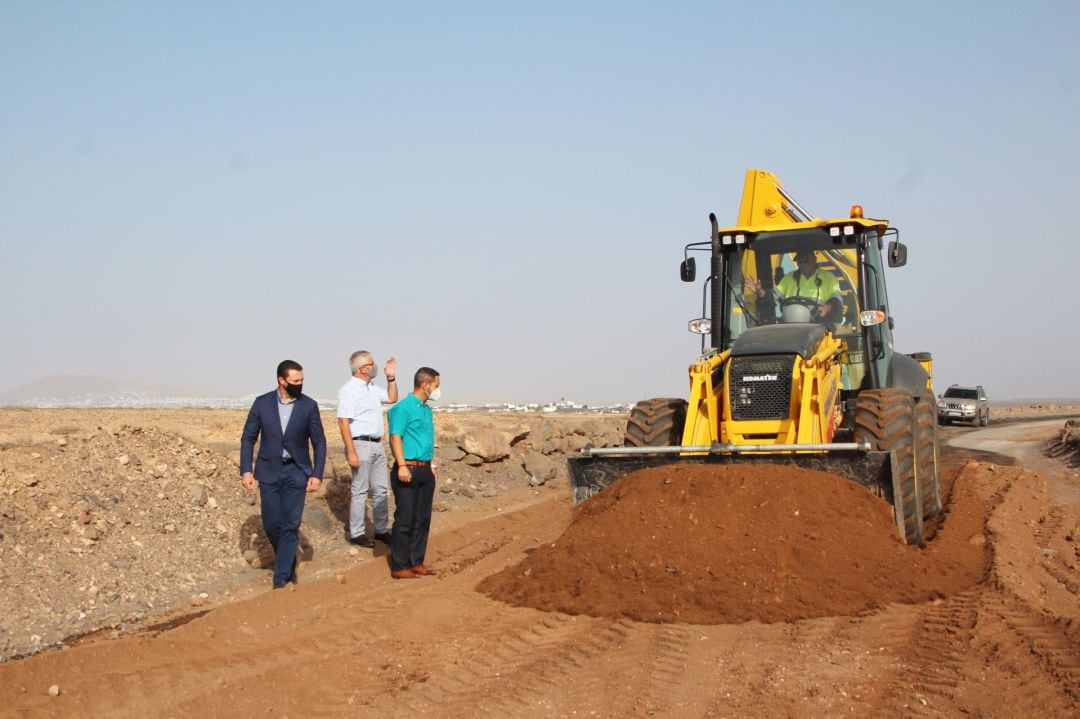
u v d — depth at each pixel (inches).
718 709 206.1
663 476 339.0
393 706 215.5
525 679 228.7
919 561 316.5
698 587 290.2
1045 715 198.8
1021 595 290.8
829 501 324.8
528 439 726.5
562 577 311.1
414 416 356.2
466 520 482.3
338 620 284.4
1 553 321.7
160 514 390.6
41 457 394.6
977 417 1519.4
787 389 361.1
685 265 453.1
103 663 239.6
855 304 429.4
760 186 498.3
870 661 234.8
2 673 223.1
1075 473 684.7
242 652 251.9
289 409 335.9
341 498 467.2
